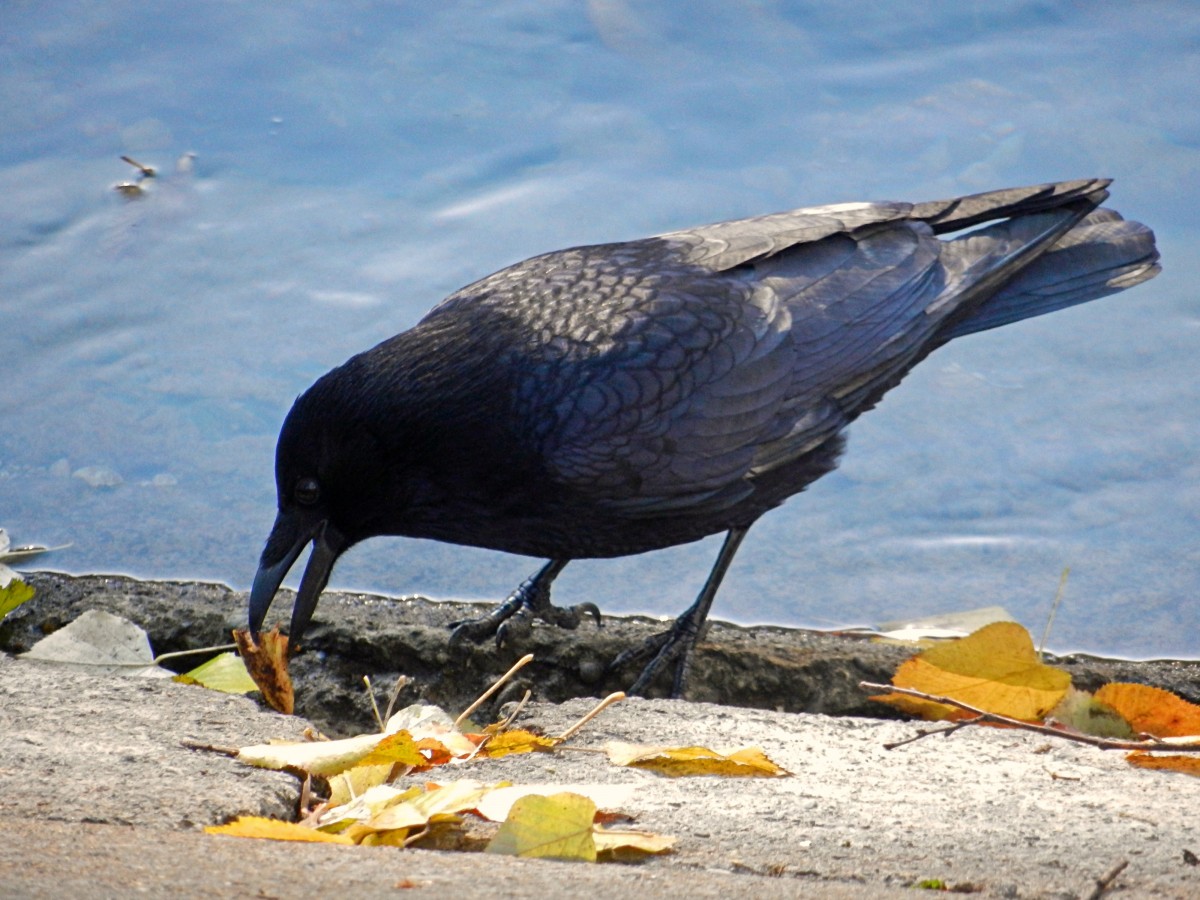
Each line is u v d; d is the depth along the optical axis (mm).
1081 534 10500
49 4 16062
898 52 15258
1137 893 4742
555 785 5781
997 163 13633
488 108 14547
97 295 12453
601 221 13094
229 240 12938
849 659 8891
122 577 9609
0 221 13188
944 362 12141
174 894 3963
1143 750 6633
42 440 11039
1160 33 15266
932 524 10672
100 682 7008
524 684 8734
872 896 4426
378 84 14938
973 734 7027
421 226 13117
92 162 13906
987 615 9680
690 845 5148
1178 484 10820
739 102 14531
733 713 7168
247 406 11352
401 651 8711
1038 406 11617
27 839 4508
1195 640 9539
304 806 5859
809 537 10688
